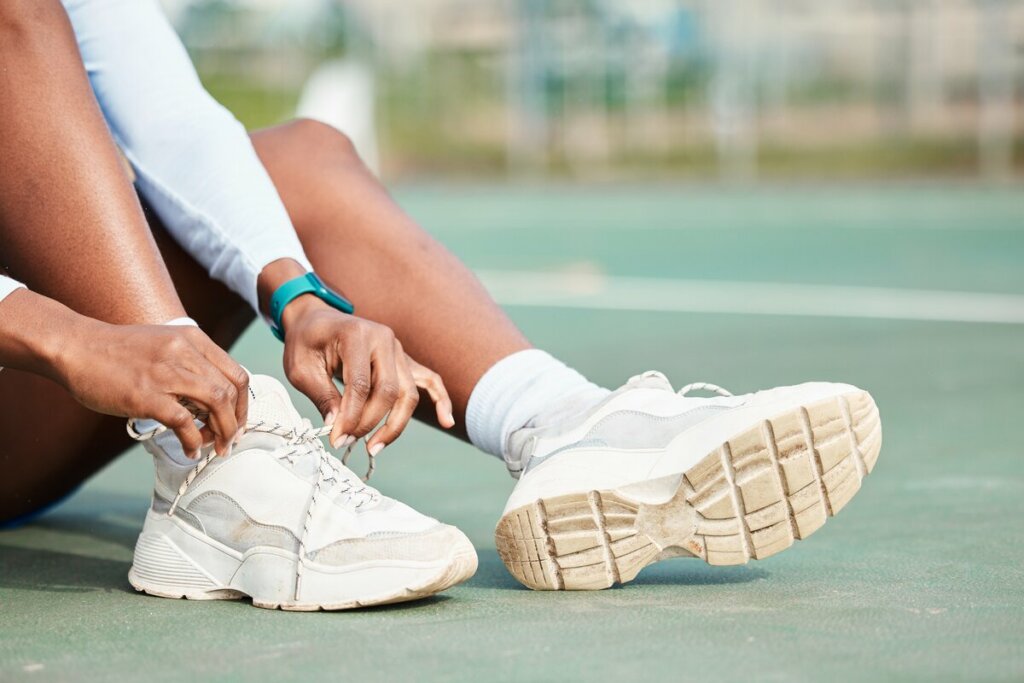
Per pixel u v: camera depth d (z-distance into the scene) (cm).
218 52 1825
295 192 203
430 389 189
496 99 1847
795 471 174
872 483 264
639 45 1795
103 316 165
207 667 143
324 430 174
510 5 1822
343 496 172
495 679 138
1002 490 253
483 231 1163
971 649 148
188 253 203
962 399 379
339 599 168
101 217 166
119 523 242
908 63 1714
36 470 216
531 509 178
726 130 1778
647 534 178
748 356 477
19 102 165
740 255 917
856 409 174
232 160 196
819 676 138
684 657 145
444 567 168
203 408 152
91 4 200
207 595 177
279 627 161
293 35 1830
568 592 181
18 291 156
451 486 273
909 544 208
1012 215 1212
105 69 199
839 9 1731
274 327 192
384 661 144
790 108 1759
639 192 1698
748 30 1758
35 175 165
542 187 1820
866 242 988
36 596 180
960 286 705
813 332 543
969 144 1705
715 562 179
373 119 1853
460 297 196
